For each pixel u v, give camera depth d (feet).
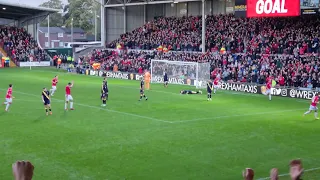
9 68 253.24
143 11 265.75
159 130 87.71
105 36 267.39
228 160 65.72
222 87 166.40
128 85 177.68
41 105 119.24
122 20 267.39
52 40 413.80
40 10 277.44
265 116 106.63
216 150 71.82
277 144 76.69
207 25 222.07
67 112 108.99
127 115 105.70
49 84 174.60
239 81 167.94
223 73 173.78
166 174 58.13
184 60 198.49
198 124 94.79
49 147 72.38
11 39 274.98
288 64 161.68
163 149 71.97
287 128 91.35
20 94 142.10
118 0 260.21
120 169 60.34
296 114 110.22
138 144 75.36
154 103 127.13
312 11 160.35
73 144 74.79
